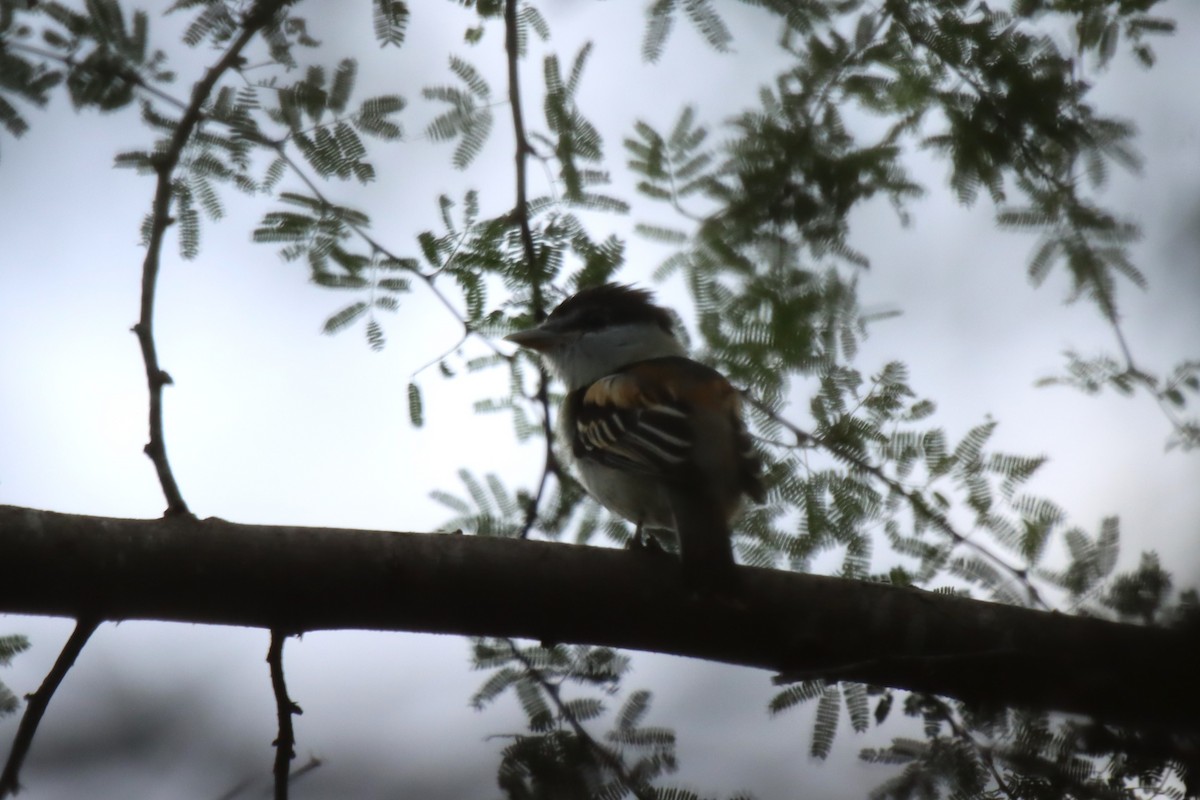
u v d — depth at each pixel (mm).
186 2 10258
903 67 10617
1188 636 8922
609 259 10641
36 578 8250
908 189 10719
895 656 8688
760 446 10219
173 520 8562
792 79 10766
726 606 8992
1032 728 9148
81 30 10180
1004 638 9000
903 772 9164
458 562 8836
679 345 12023
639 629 9109
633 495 10781
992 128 10539
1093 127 10609
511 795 8961
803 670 8820
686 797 8914
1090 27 10484
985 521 9703
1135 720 9023
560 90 10703
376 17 10242
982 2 10586
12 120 10172
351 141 10391
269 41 10328
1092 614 9297
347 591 8680
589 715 9344
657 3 10422
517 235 10500
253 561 8516
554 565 8969
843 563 9836
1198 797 8805
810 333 10516
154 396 8664
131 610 8445
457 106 10602
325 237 10461
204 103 10227
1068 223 10758
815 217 10766
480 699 9430
